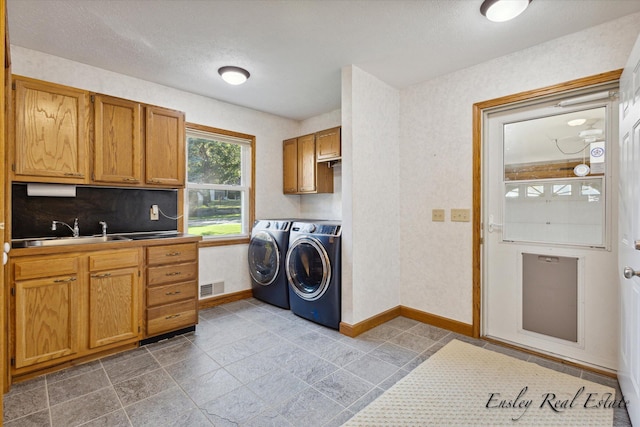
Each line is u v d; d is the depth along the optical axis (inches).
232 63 105.4
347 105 107.0
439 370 85.1
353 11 77.3
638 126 60.0
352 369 85.8
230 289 145.5
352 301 107.0
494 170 103.6
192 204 137.8
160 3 74.8
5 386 74.9
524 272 98.0
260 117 157.2
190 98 132.0
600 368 84.7
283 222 135.3
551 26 82.7
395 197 124.0
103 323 91.0
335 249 111.0
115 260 92.9
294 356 93.0
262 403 71.5
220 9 77.0
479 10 76.6
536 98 92.7
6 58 73.4
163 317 102.7
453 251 110.7
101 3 74.7
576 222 88.6
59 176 91.7
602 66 81.5
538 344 95.4
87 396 73.6
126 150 104.3
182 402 71.7
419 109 119.4
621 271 72.4
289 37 89.5
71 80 104.0
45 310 81.9
